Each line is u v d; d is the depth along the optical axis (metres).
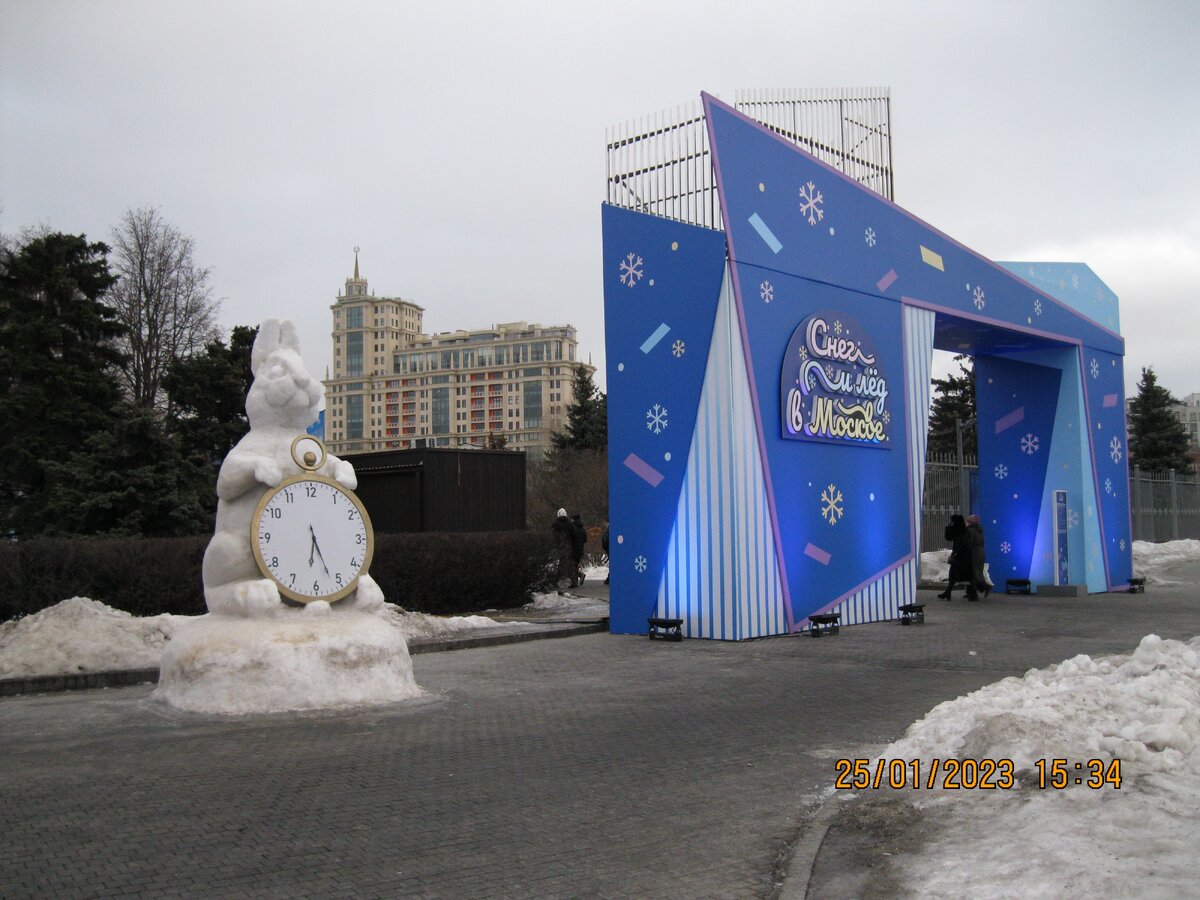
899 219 19.48
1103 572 25.02
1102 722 6.59
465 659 14.11
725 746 8.41
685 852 5.75
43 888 5.08
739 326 15.73
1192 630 16.36
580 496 47.16
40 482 28.38
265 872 5.35
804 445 16.86
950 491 32.19
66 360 30.69
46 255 31.77
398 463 24.98
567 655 14.37
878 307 18.67
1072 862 4.64
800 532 16.64
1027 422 25.17
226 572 10.62
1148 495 42.03
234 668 9.95
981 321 21.55
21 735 8.95
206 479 25.86
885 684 11.45
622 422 17.19
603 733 8.96
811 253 17.23
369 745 8.45
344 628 10.58
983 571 22.62
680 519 16.36
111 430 26.12
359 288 177.50
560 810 6.55
